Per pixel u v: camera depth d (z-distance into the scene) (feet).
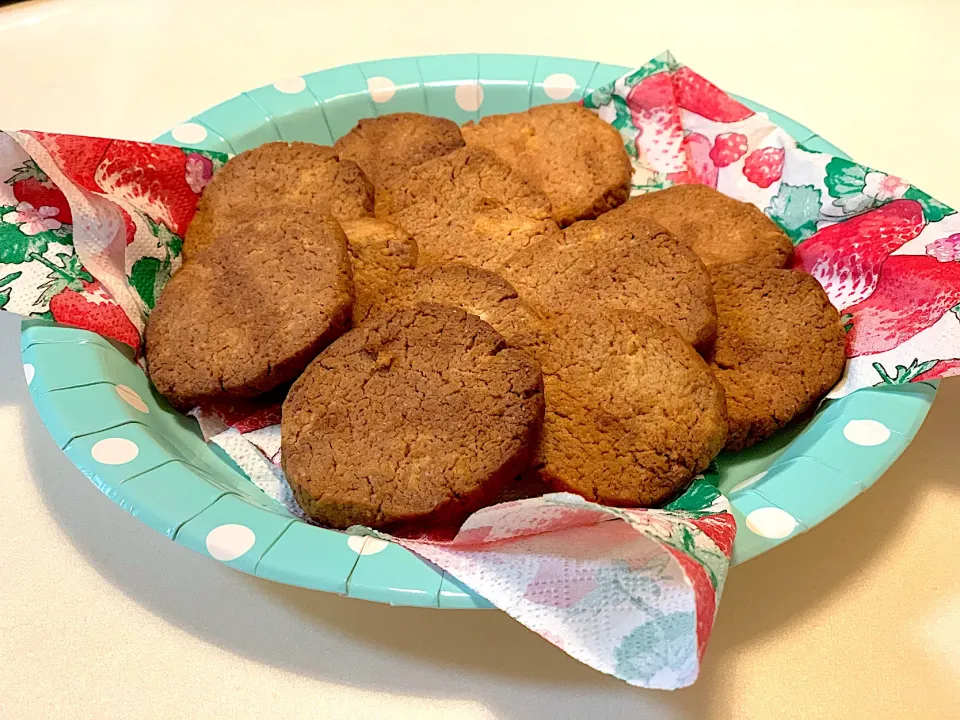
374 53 1.36
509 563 0.60
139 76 1.29
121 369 0.80
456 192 0.98
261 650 0.65
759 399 0.79
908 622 0.67
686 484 0.72
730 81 1.31
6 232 0.82
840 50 1.38
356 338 0.77
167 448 0.72
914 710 0.62
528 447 0.71
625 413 0.75
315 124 1.09
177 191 0.95
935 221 0.84
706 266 0.91
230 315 0.82
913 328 0.79
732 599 0.68
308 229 0.85
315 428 0.74
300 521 0.64
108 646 0.65
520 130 1.07
